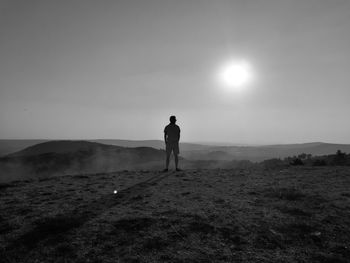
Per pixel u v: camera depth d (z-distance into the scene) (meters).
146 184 9.81
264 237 4.89
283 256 4.20
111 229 5.20
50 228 5.18
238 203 7.09
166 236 4.88
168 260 4.05
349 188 8.87
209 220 5.73
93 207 6.71
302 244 4.63
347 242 4.71
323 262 4.04
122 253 4.26
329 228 5.31
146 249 4.39
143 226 5.34
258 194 8.14
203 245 4.56
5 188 9.31
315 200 7.28
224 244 4.61
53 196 7.99
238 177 11.48
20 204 7.10
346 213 6.20
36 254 4.23
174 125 13.51
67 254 4.23
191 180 10.69
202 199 7.52
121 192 8.43
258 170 13.91
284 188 8.81
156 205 6.88
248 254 4.26
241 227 5.36
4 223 5.61
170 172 13.25
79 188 9.19
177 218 5.82
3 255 4.20
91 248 4.43
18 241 4.70
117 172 13.62
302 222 5.60
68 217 5.80
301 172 12.83
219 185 9.61
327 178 10.95
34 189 9.09
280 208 6.59
